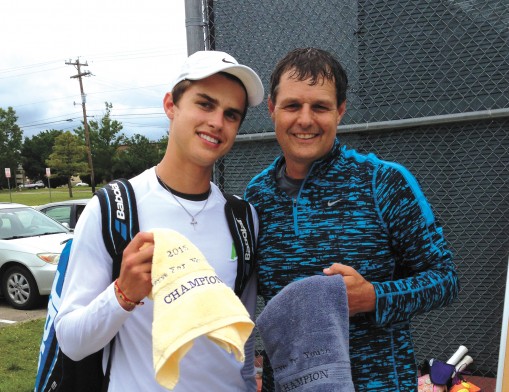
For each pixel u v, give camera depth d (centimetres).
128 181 145
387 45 276
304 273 150
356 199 149
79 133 5609
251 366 163
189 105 140
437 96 269
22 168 7738
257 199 164
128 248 117
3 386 371
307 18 288
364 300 136
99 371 139
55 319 132
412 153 275
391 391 143
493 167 262
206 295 101
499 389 154
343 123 291
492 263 267
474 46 261
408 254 148
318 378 125
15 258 647
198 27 269
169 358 99
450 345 279
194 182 146
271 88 159
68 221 881
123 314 118
